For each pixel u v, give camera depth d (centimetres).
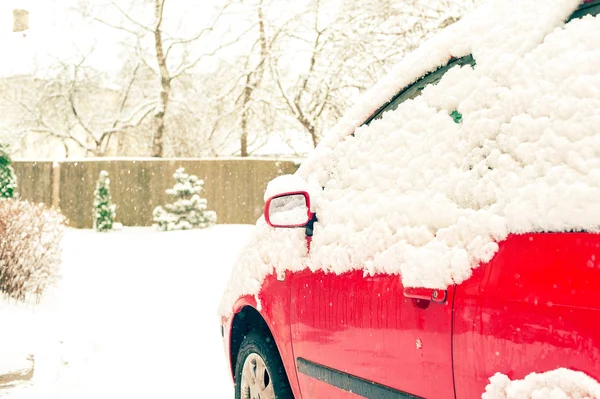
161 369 604
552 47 193
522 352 178
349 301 263
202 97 2920
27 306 792
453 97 229
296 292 309
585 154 173
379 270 244
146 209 2469
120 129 3092
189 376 584
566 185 174
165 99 2869
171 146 3034
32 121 3145
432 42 252
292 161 2436
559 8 196
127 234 2047
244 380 384
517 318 180
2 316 739
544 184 181
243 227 2169
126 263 1293
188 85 3020
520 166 192
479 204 204
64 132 3173
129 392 539
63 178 2505
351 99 2433
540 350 173
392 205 244
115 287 1012
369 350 250
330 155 303
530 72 197
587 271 164
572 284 167
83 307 848
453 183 216
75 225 2488
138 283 1059
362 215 262
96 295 936
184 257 1396
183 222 2159
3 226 788
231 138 3038
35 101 3117
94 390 543
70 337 697
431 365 215
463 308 199
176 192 2206
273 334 338
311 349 297
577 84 181
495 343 187
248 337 383
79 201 2484
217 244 1642
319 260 288
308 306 297
